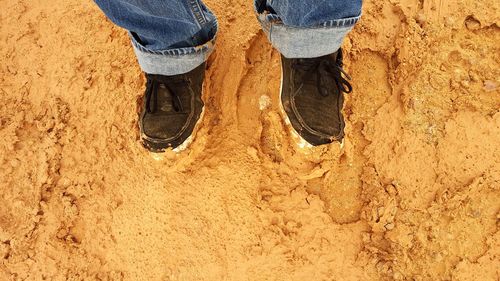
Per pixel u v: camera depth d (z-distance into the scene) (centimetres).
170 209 156
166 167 156
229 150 157
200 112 151
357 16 119
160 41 122
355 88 159
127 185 159
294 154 152
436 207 146
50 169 164
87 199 161
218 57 164
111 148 163
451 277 142
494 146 150
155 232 155
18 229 162
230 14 170
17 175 166
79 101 169
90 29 178
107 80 170
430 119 154
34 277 158
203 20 125
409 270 144
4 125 171
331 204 151
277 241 149
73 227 161
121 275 155
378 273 145
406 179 150
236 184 154
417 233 145
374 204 148
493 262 143
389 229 146
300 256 148
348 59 161
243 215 152
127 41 174
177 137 144
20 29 182
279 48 137
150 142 145
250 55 167
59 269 158
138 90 166
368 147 154
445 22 162
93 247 158
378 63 162
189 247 153
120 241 157
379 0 166
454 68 158
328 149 146
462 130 152
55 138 166
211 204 154
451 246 144
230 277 149
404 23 163
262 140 157
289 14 115
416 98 156
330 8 112
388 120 155
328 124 139
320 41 127
